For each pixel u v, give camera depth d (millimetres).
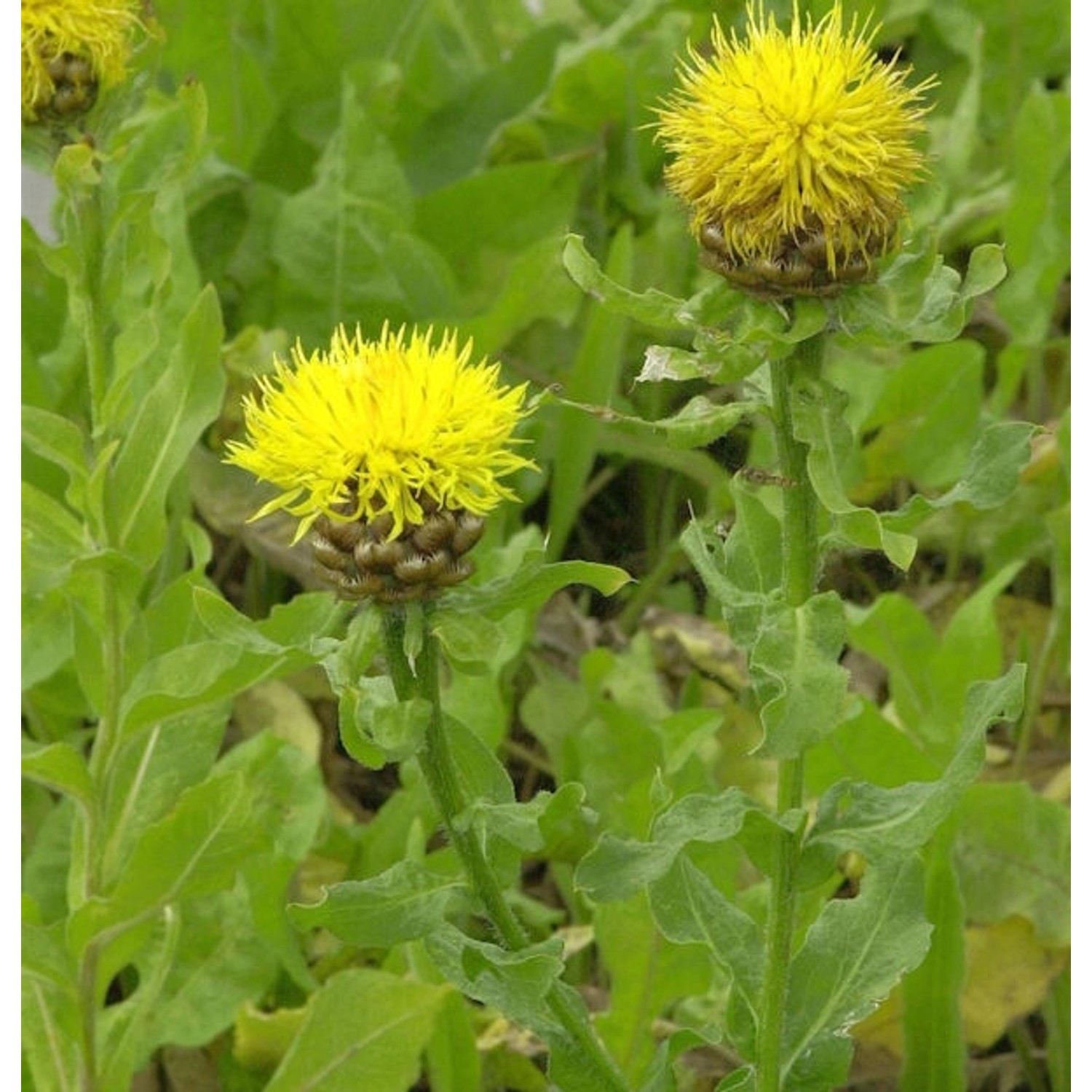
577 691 2600
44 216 3035
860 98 1225
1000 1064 2502
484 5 3568
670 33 3055
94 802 1915
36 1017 2006
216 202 3033
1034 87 2744
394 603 1287
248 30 3203
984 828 2320
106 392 1896
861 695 2170
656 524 3088
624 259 2684
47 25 1730
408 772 2402
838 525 1268
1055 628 2578
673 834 1354
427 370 1267
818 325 1238
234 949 2244
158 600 2127
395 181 2834
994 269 1289
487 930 2254
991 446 1350
